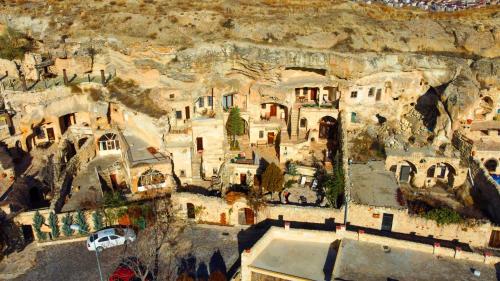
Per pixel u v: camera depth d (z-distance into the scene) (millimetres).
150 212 50375
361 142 62188
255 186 56594
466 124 59688
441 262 41719
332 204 51375
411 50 64375
